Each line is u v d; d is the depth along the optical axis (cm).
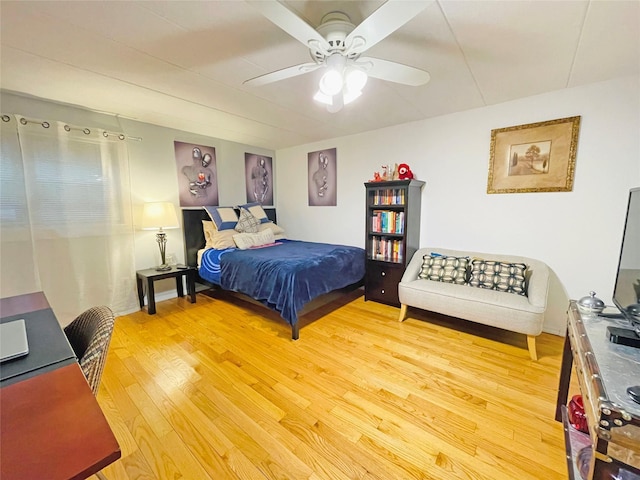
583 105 229
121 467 128
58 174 257
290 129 353
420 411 162
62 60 182
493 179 277
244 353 227
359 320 292
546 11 137
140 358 220
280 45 169
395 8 108
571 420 139
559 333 255
